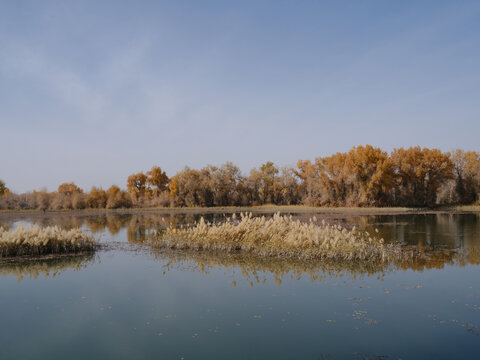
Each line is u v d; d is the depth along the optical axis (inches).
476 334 309.7
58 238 729.0
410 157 2623.0
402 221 1400.1
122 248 791.1
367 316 354.6
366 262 589.0
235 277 511.5
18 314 373.1
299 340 304.3
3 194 3134.8
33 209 3004.4
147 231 1168.2
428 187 2591.0
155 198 3191.4
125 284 482.9
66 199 3061.0
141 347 295.1
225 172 3149.6
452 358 269.3
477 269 540.1
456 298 404.5
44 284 488.1
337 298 410.9
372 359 269.7
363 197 2496.3
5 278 524.7
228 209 2679.6
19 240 695.7
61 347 297.7
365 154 2472.9
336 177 2674.7
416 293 424.8
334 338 306.8
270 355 278.4
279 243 673.6
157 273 542.9
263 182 3189.0
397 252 668.7
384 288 446.6
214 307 386.9
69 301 413.1
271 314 364.2
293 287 457.1
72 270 573.3
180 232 839.7
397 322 338.3
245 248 704.4
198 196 3090.6
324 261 601.6
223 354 280.8
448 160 2551.7
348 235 683.4
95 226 1382.9
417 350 282.8
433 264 576.7
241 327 333.4
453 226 1174.3
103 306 394.6
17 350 292.4
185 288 460.1
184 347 294.4
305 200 2886.3
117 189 3105.3
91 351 290.5
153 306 391.9
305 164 3166.8
